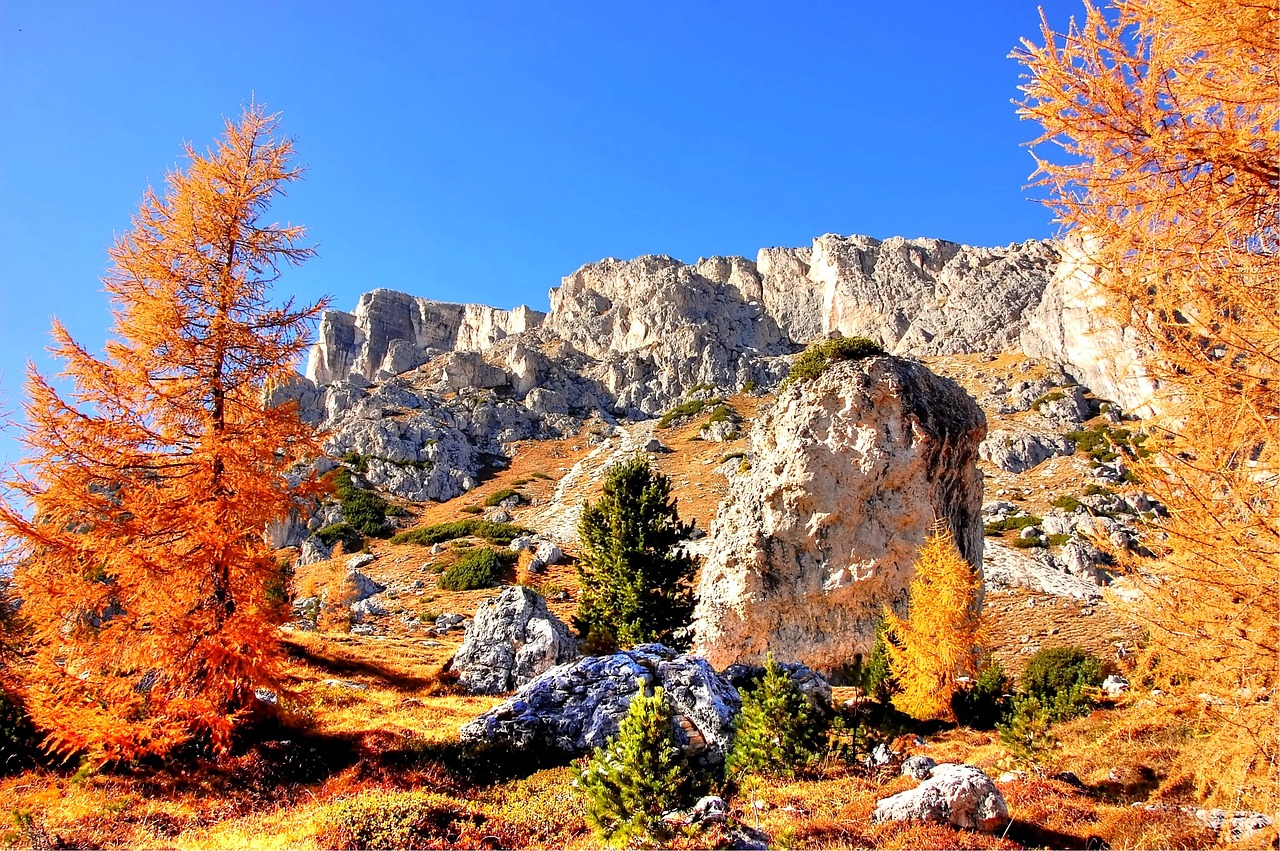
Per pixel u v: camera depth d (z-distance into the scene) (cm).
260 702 1866
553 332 14738
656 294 13850
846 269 13938
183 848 1231
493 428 10969
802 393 3541
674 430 10256
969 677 2417
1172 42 711
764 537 3284
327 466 8919
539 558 6138
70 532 1633
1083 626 4028
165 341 1792
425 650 3781
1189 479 724
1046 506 6025
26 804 1332
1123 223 743
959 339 11075
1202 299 702
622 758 1218
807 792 1473
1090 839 1123
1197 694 757
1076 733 1714
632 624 3297
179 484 1766
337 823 1267
